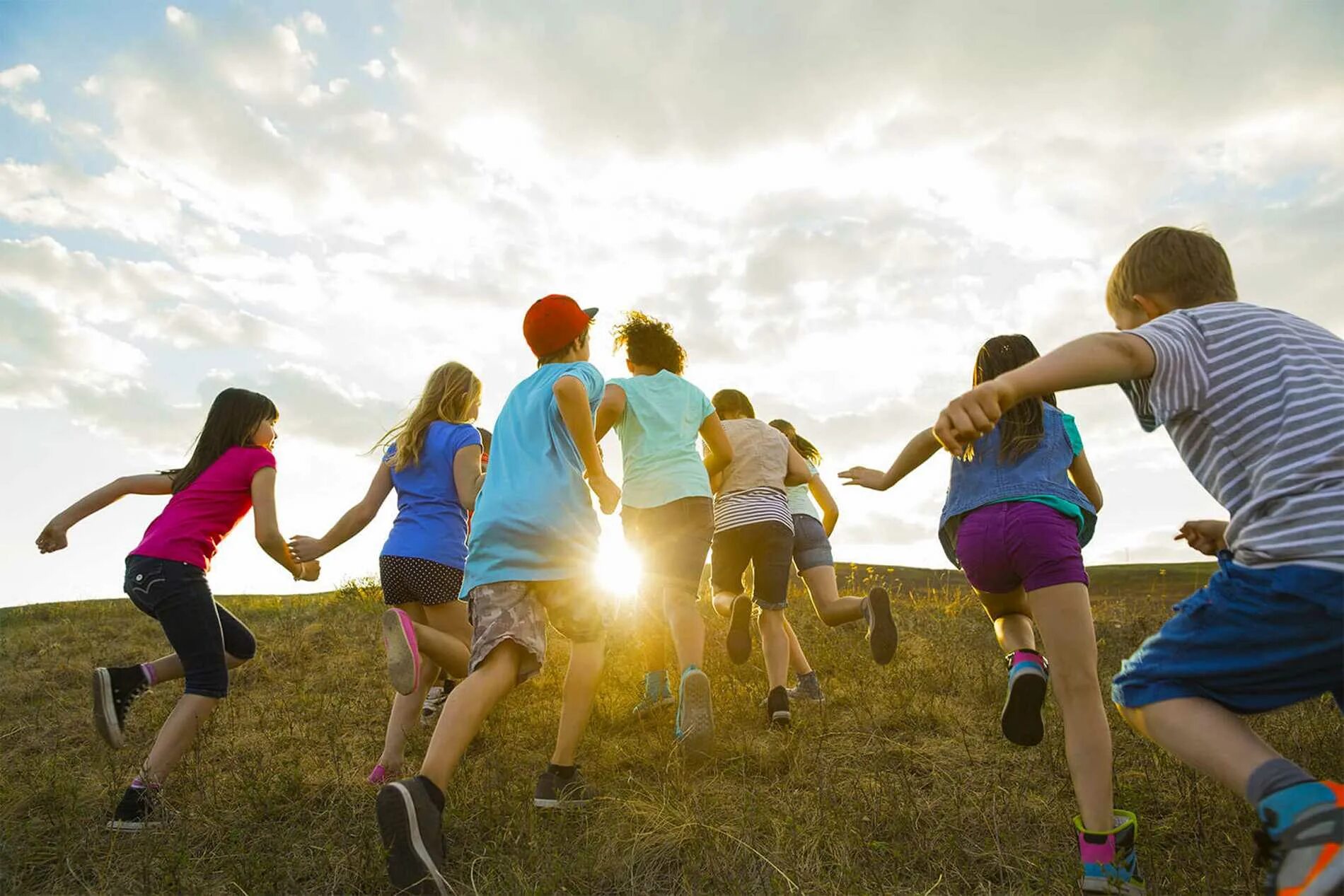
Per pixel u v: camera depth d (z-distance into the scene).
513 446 3.34
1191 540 2.36
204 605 3.71
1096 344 1.76
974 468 3.01
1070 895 2.61
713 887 2.80
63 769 4.19
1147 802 3.28
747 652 4.54
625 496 4.37
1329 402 1.72
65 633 7.55
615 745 4.23
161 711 5.20
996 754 4.00
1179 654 1.84
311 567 4.13
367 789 3.76
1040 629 2.73
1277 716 4.15
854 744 4.22
